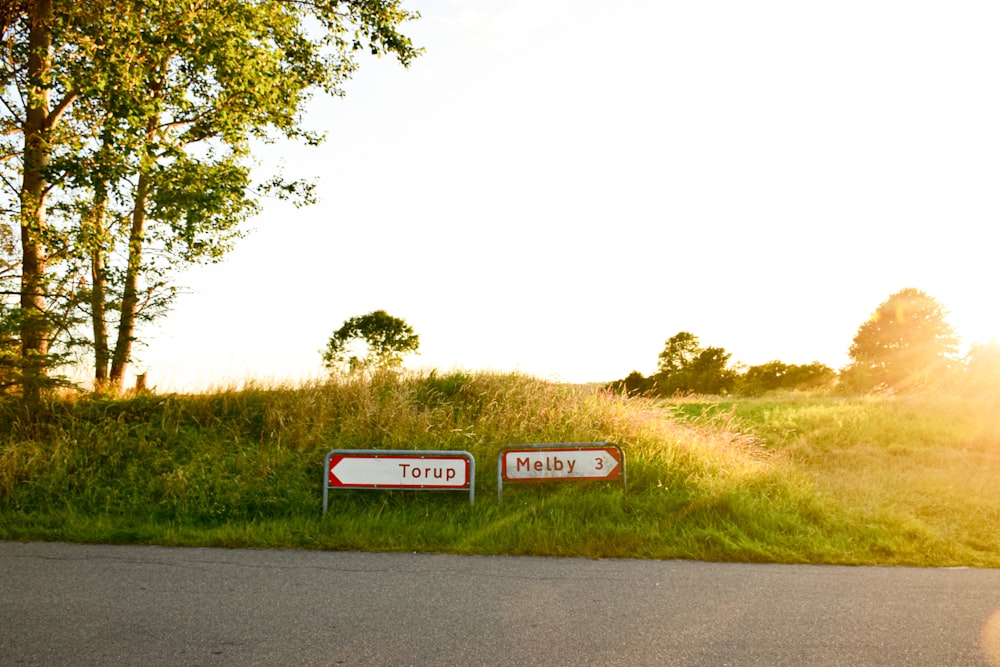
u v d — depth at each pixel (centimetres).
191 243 1684
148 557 593
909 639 409
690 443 1017
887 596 499
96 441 936
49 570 547
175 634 404
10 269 1450
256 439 998
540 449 809
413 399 1122
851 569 584
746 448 1179
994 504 840
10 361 1070
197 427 1027
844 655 383
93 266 1506
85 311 1234
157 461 887
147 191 1574
